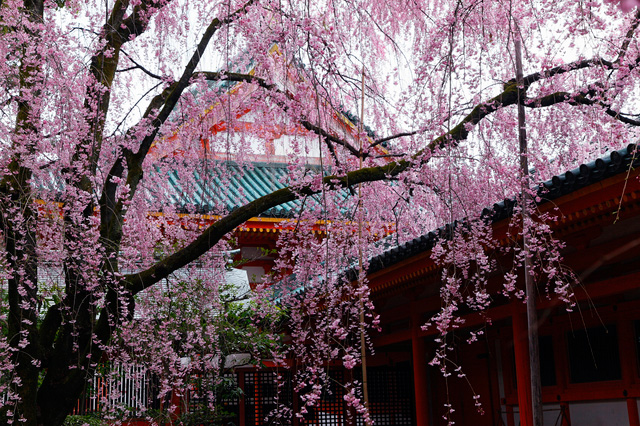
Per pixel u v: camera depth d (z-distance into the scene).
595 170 5.65
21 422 4.90
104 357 6.80
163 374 6.30
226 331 8.29
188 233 6.66
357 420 12.02
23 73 5.03
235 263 10.45
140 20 5.68
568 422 8.89
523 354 7.96
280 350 10.05
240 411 11.55
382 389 12.33
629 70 5.31
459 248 6.12
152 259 6.46
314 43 4.91
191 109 5.80
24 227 4.88
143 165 6.67
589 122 5.71
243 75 5.65
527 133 6.43
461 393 11.70
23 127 4.92
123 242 6.51
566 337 9.03
